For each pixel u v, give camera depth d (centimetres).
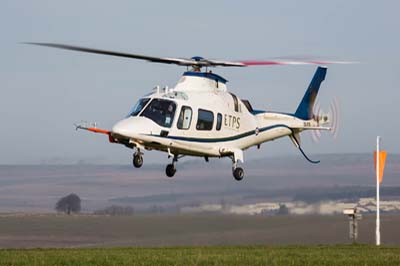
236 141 8812
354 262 5062
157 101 8025
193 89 8356
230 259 5209
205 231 8606
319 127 9838
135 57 7869
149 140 7869
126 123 7794
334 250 6150
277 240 7794
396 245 7112
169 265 4934
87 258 5294
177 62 8175
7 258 5369
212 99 8462
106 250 6303
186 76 8400
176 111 8056
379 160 7500
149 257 5359
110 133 7762
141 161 7950
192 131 8212
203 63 8344
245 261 5109
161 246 7194
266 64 8100
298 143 9856
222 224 8694
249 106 9131
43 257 5406
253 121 9075
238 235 8194
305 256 5459
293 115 9688
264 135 9275
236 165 8688
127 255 5544
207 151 8462
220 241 7850
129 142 7838
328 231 8256
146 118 7894
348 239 7762
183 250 6188
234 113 8731
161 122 7950
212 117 8406
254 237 8044
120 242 8194
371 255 5544
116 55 7650
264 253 5747
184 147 8200
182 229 8712
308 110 9838
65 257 5394
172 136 8038
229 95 8731
